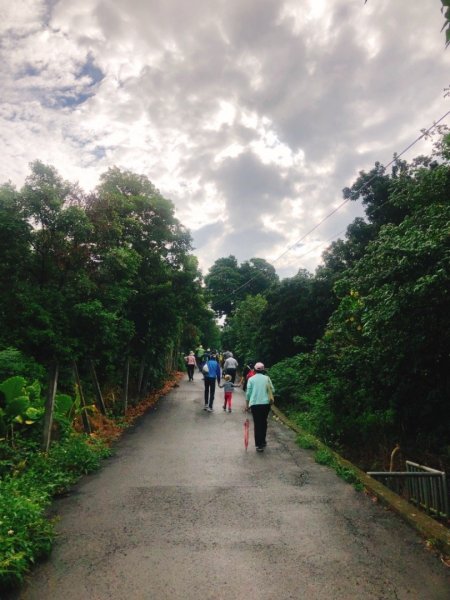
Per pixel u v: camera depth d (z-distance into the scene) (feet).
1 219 23.81
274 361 77.56
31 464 23.26
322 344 37.76
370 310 27.12
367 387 33.14
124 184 53.72
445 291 21.49
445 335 24.57
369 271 28.48
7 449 23.31
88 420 34.35
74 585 12.44
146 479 23.31
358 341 35.50
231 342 140.46
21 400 24.94
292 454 29.25
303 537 15.64
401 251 22.33
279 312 72.84
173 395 66.28
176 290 56.49
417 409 30.45
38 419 27.55
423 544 15.02
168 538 15.64
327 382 38.91
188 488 21.70
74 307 26.13
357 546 14.88
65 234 26.32
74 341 26.08
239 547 14.84
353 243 62.54
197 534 15.98
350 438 37.47
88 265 28.84
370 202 60.95
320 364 37.47
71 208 25.89
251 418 45.65
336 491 21.15
